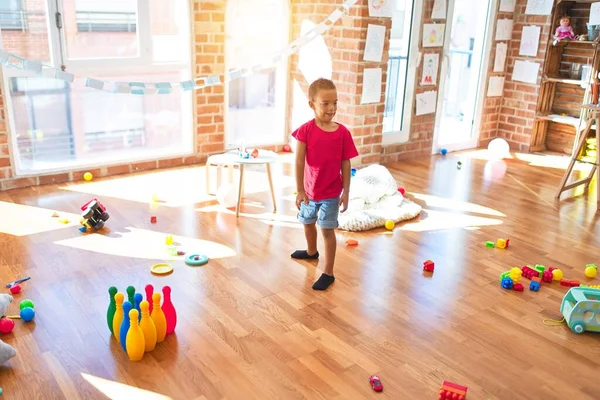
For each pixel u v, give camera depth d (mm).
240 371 2102
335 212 2713
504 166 5199
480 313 2596
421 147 5469
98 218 3348
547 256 3258
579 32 5484
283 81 5176
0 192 3939
